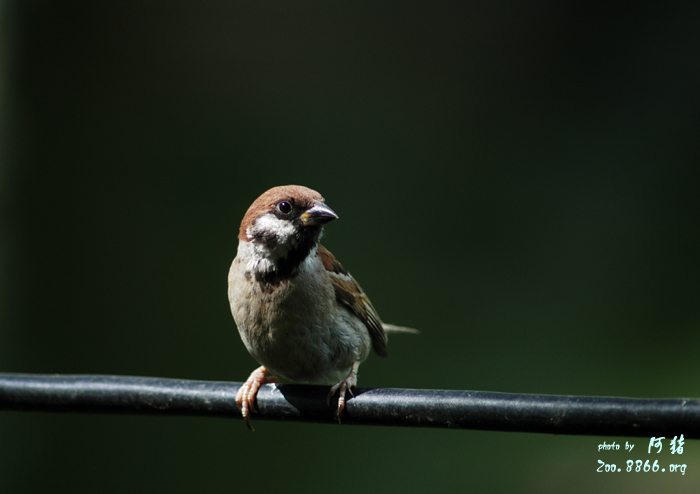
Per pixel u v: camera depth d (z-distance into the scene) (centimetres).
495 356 1046
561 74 1505
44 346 1112
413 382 1020
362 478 920
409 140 1407
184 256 1205
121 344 1111
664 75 1468
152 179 1292
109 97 1368
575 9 1531
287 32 1523
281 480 936
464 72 1516
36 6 1291
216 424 1018
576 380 990
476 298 1148
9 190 1198
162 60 1448
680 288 1119
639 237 1223
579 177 1333
